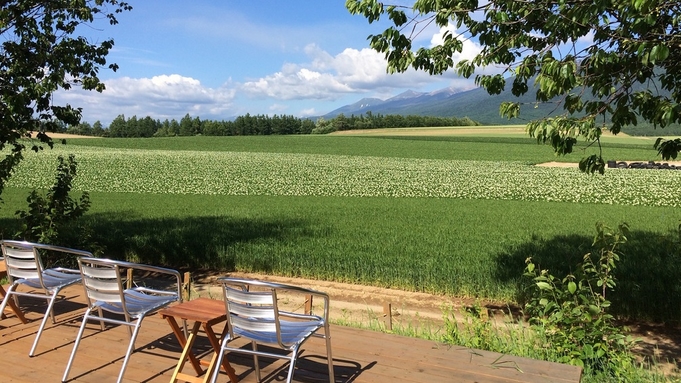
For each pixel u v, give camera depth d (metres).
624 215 19.94
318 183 34.00
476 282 9.18
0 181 9.12
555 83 4.90
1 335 4.98
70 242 11.59
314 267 10.63
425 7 5.92
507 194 28.30
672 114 4.58
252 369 4.20
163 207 22.56
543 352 5.11
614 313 8.09
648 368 6.00
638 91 5.20
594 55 4.86
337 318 7.76
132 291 4.48
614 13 5.05
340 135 100.19
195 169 42.69
